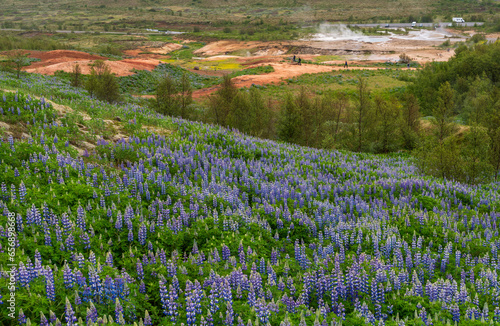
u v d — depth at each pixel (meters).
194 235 11.56
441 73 75.69
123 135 22.25
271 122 47.22
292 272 10.34
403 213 16.86
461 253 13.80
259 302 7.52
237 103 44.97
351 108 51.44
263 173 20.95
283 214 14.59
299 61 103.38
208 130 26.67
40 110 19.98
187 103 42.78
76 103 25.78
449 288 9.67
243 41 171.25
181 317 7.47
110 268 8.19
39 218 9.84
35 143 15.37
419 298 9.09
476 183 27.09
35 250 8.16
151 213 12.39
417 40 161.62
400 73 92.56
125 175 14.94
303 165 24.23
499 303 9.91
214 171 19.22
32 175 12.98
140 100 50.78
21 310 6.32
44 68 64.81
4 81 27.94
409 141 44.12
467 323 8.23
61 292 7.20
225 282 7.96
